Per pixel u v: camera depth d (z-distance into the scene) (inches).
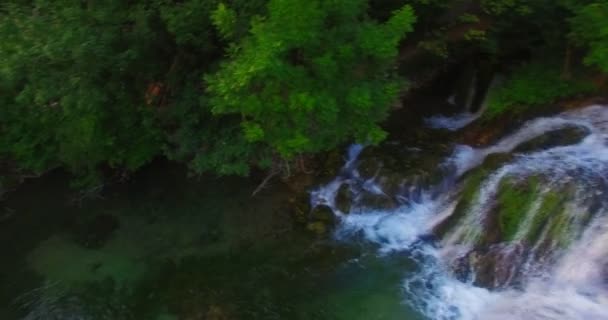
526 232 438.3
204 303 449.1
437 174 521.7
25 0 460.1
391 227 499.8
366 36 371.9
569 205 438.0
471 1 528.7
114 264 493.7
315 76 381.4
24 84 460.8
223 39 454.9
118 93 493.7
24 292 469.1
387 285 452.1
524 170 477.4
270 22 359.9
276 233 509.7
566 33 498.3
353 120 408.5
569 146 499.5
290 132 399.5
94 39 421.1
